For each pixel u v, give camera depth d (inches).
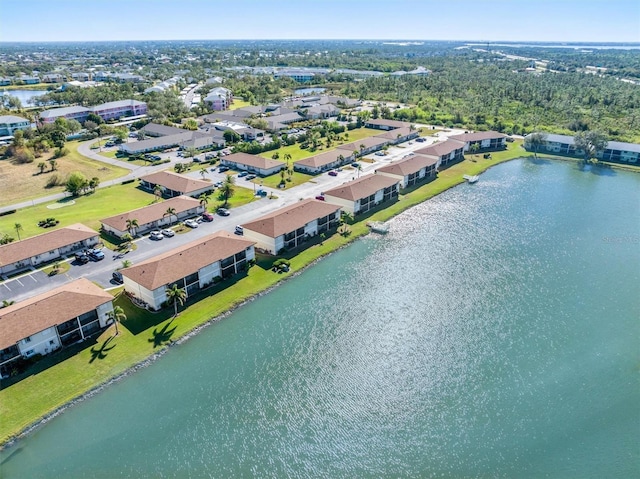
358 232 3900.1
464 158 6161.4
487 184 5231.3
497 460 1894.7
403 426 2046.0
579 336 2618.1
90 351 2442.2
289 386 2249.0
